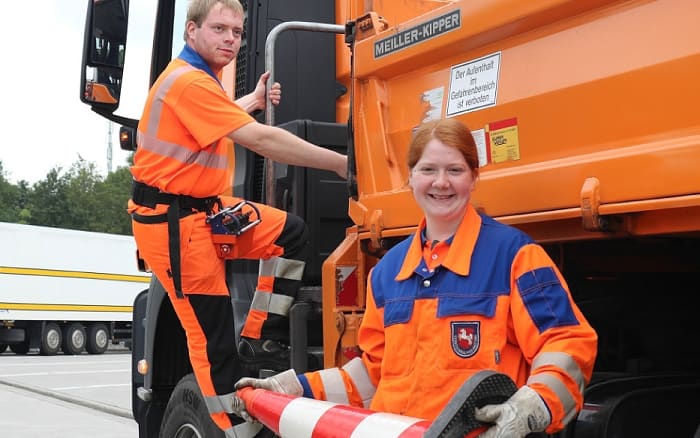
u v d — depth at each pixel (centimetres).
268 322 338
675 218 197
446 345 192
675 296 283
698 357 279
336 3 405
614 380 241
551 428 169
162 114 309
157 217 311
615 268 268
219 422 312
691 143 188
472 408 158
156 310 390
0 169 6588
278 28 348
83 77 378
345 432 190
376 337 220
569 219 224
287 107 391
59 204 6278
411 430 175
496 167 242
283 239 337
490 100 244
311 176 371
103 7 380
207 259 312
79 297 2050
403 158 279
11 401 1112
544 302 186
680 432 234
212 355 313
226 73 416
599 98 212
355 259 312
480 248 197
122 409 981
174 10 426
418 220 265
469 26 248
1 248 1902
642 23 202
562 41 223
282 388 226
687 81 191
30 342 2083
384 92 289
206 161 311
